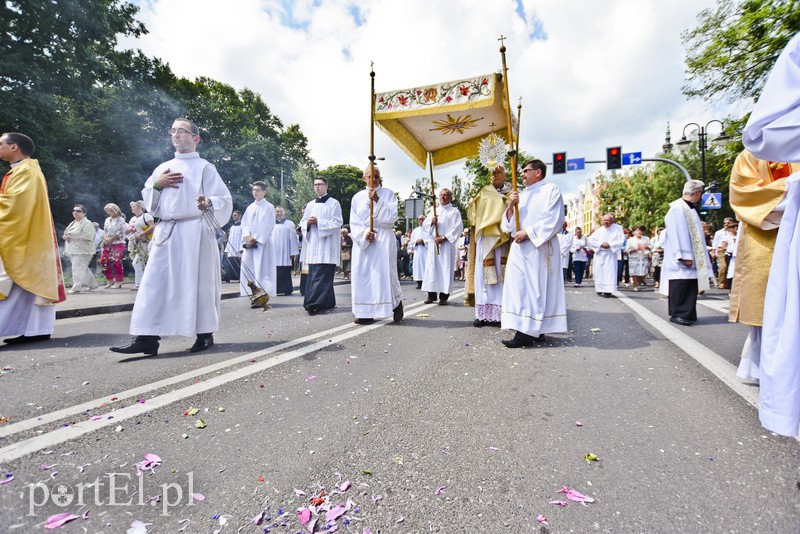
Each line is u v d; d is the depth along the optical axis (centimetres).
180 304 409
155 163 3105
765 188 271
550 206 448
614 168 1838
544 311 460
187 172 418
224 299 969
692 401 291
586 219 8269
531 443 229
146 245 1137
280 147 4738
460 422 256
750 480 192
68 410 271
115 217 1206
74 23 2066
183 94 3478
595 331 550
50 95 2073
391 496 181
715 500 177
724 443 229
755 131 190
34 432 238
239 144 3988
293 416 264
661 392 309
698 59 1395
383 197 606
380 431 244
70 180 2645
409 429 247
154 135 3131
